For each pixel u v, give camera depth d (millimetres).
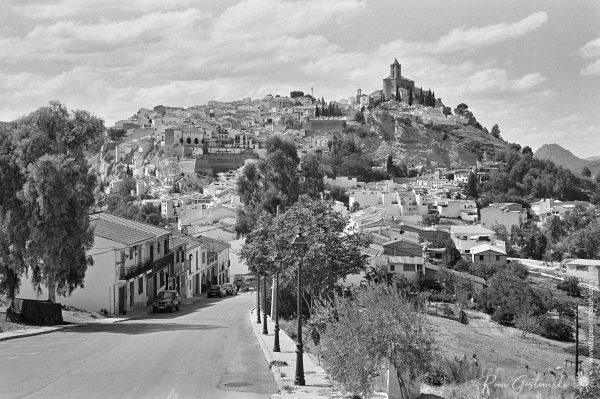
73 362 24484
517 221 170000
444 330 56281
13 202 42438
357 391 18562
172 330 38562
